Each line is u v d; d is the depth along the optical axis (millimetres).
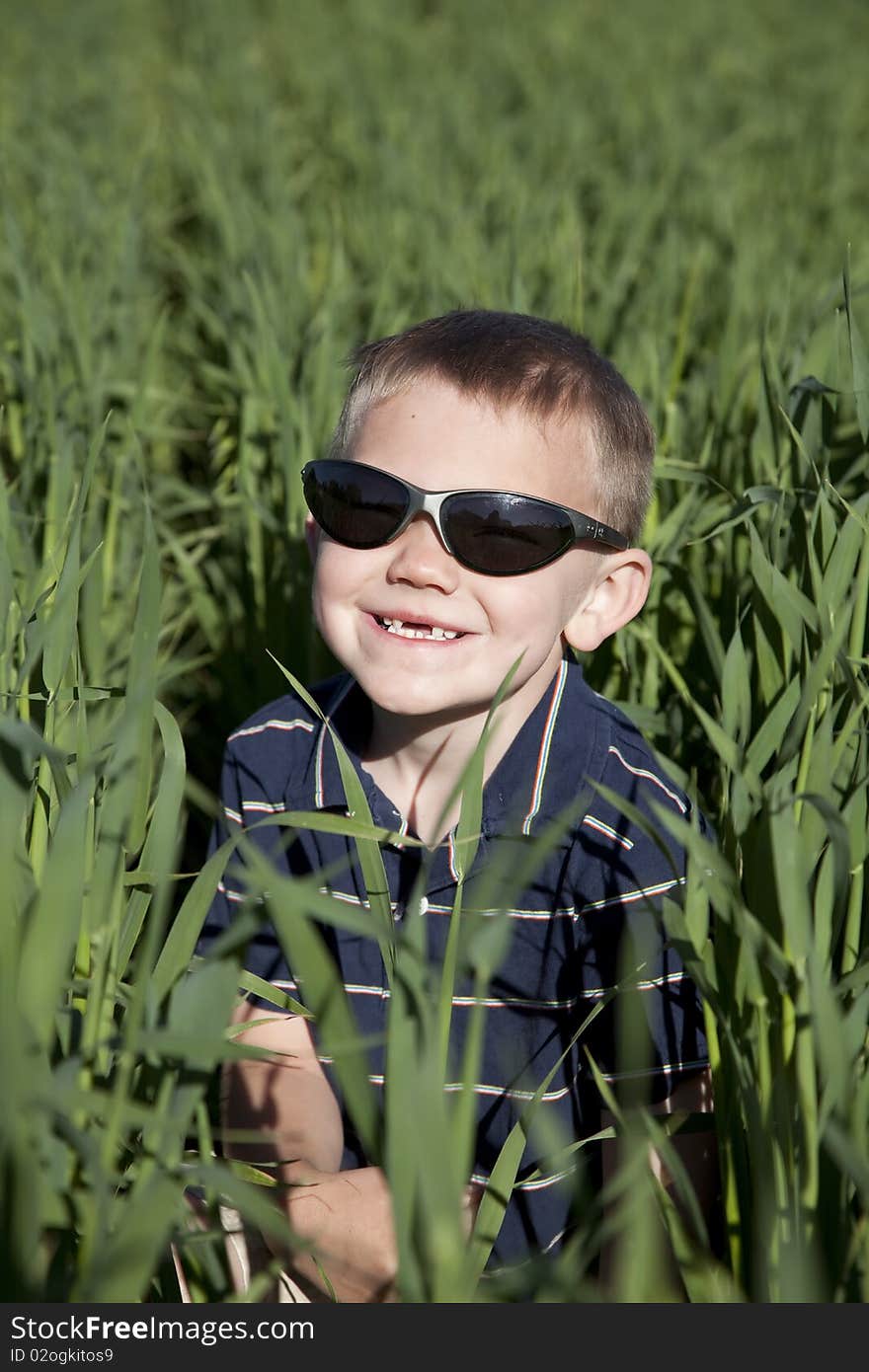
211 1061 995
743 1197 1242
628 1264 945
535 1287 1209
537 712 1641
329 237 5414
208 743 2701
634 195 6195
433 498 1496
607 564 1670
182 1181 1001
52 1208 994
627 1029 1368
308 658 2400
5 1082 861
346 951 1614
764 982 1164
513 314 1752
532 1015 1560
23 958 943
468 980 1549
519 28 13242
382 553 1539
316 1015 946
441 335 1634
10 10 13219
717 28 13711
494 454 1531
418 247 4781
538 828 1563
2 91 8984
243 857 1718
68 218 4977
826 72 11453
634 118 8656
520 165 7211
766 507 2061
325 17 13500
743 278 3934
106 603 2387
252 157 6973
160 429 3303
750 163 8297
